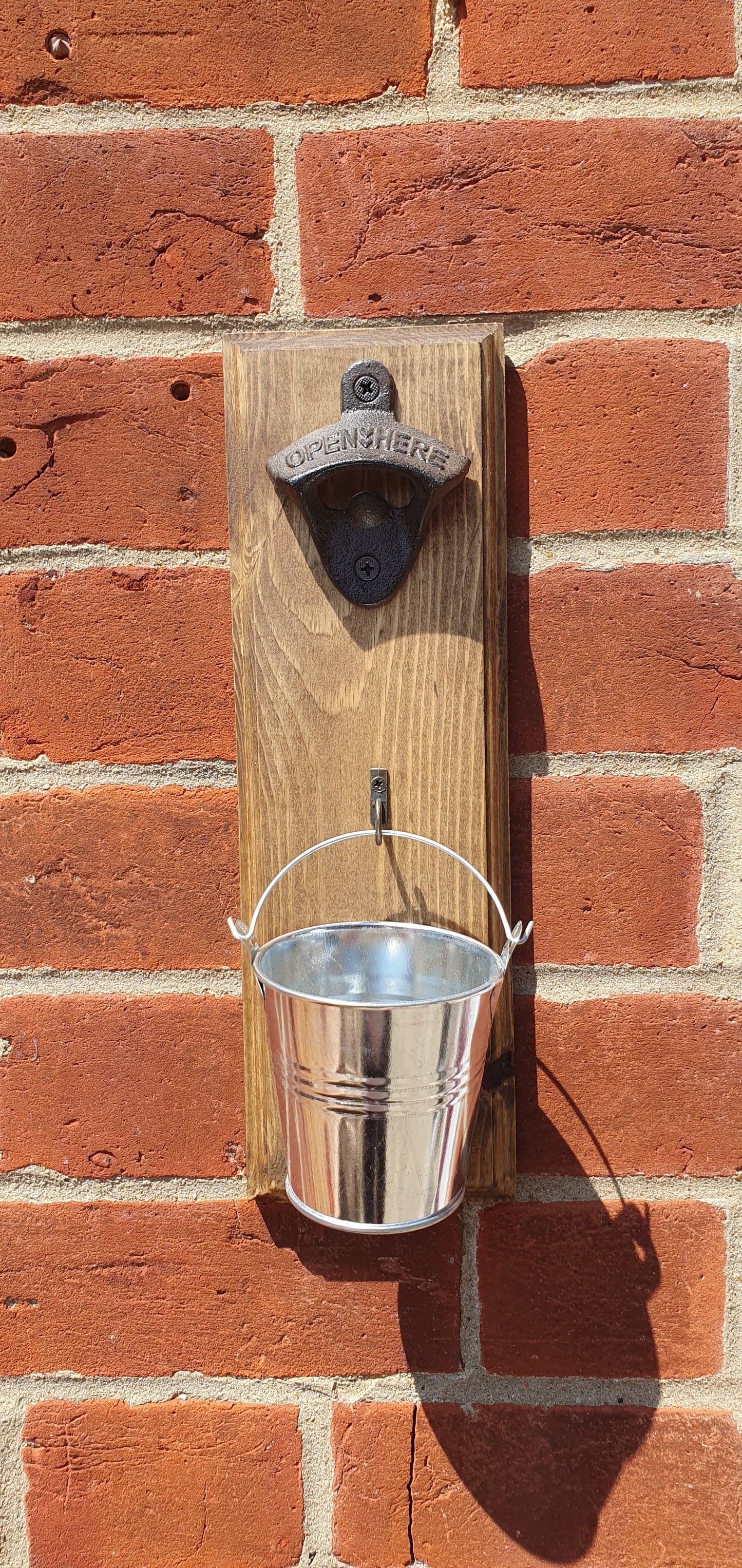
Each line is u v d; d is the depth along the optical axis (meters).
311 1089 0.53
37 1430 0.67
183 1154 0.67
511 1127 0.64
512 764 0.65
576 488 0.64
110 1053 0.67
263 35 0.63
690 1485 0.65
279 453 0.59
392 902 0.62
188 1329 0.67
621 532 0.64
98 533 0.65
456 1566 0.66
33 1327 0.67
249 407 0.61
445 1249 0.66
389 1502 0.66
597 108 0.62
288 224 0.64
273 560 0.62
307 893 0.62
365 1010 0.50
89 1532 0.67
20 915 0.67
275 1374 0.67
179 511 0.65
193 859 0.66
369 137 0.63
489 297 0.63
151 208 0.64
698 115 0.62
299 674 0.62
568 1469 0.66
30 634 0.66
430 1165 0.54
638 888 0.65
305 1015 0.51
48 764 0.66
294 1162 0.56
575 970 0.65
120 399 0.65
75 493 0.65
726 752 0.64
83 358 0.65
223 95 0.63
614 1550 0.65
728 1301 0.65
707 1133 0.65
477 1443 0.66
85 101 0.64
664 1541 0.65
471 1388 0.66
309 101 0.63
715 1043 0.65
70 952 0.67
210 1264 0.67
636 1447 0.65
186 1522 0.67
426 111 0.63
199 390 0.65
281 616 0.62
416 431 0.58
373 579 0.61
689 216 0.63
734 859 0.65
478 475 0.60
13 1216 0.67
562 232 0.63
